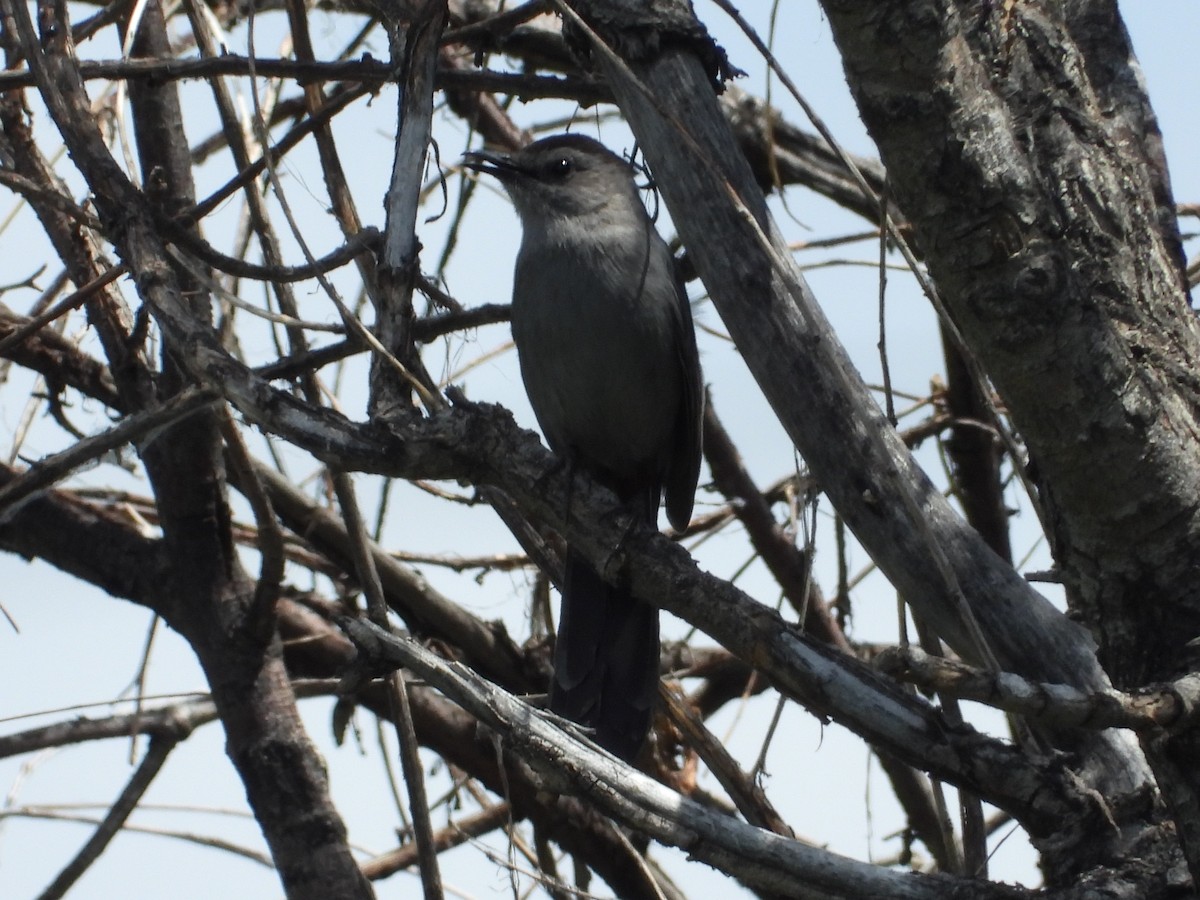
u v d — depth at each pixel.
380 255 6.69
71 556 9.70
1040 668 5.98
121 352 9.16
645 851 10.06
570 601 8.79
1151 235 5.61
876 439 5.92
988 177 5.25
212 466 9.33
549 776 5.61
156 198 8.80
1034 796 5.79
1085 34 6.18
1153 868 5.59
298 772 9.14
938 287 5.66
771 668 5.97
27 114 9.15
